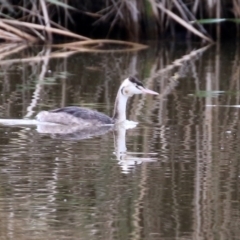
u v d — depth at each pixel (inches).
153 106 639.1
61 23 1039.0
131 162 466.0
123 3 1026.7
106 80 757.3
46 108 618.8
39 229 358.9
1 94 673.0
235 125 566.6
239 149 496.7
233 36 1074.1
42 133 542.9
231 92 700.7
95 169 450.9
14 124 567.2
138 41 1034.1
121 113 584.4
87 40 999.6
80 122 569.6
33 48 970.1
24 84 725.3
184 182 426.9
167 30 1048.8
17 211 381.1
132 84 588.1
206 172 445.7
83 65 855.7
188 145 508.1
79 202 393.7
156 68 847.1
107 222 369.1
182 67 855.7
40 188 414.3
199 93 696.4
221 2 1045.8
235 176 437.7
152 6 1024.9
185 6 1011.3
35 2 990.4
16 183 422.3
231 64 879.7
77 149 497.4
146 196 403.9
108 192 410.0
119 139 527.8
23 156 476.7
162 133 543.8
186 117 596.7
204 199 400.2
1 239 347.6
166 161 469.4
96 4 1043.3
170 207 389.4
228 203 393.7
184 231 358.9
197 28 1042.1
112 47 1002.7
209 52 976.3
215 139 523.8
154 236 353.7
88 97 669.9
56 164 460.1
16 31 994.7
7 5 991.0
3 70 809.5
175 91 706.8
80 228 360.8
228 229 362.3
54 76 776.9
